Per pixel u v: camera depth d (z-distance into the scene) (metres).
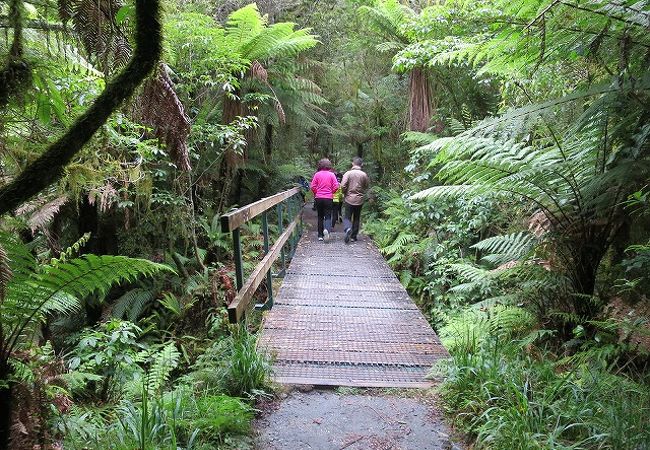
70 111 2.61
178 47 5.28
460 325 3.66
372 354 3.44
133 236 5.96
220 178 7.96
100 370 3.38
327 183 8.55
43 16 1.94
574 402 2.23
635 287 3.17
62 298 2.38
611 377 2.48
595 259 3.23
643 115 2.95
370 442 2.32
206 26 5.63
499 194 3.74
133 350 4.04
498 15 5.18
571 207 3.38
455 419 2.50
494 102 6.98
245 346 2.91
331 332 3.90
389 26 7.63
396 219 8.01
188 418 2.26
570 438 2.12
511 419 2.13
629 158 2.92
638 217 3.08
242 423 2.32
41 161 1.27
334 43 10.00
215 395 2.51
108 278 2.14
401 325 4.11
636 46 2.94
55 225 5.21
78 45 2.04
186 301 5.68
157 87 2.00
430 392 2.83
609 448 1.93
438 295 5.79
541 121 3.71
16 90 1.58
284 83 8.09
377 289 5.37
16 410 1.87
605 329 3.00
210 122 7.06
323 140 14.42
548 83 4.42
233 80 5.80
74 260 1.96
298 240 8.62
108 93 1.29
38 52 2.02
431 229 6.94
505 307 3.67
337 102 11.66
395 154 10.47
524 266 3.67
